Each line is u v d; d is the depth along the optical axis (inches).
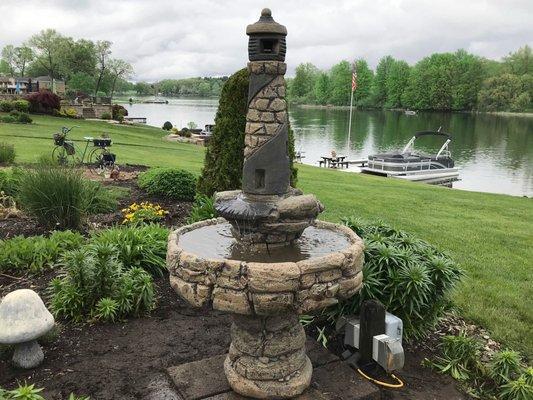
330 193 556.7
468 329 224.1
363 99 4220.0
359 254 152.1
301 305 140.7
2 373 174.2
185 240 176.6
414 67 3976.4
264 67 151.7
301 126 2689.5
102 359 184.1
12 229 327.9
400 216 448.5
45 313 175.9
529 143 1959.9
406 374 184.4
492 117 3275.1
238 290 138.1
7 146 606.2
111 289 218.1
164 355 187.6
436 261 206.2
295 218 152.3
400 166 1163.9
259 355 156.1
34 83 2933.1
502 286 273.0
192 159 879.1
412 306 192.7
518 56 3538.4
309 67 5017.2
